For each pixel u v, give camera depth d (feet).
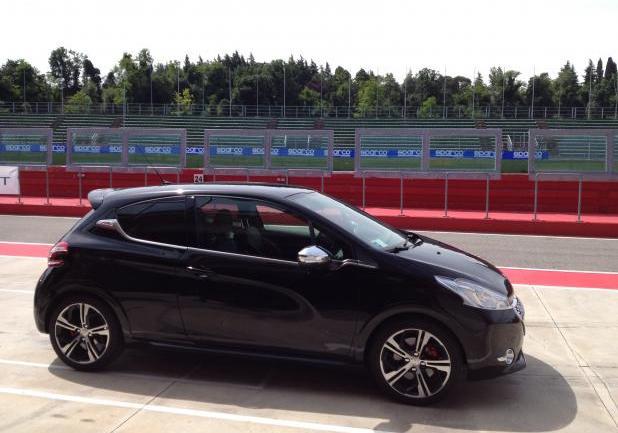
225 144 64.39
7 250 37.76
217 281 16.24
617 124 184.44
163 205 17.39
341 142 180.34
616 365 18.25
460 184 58.39
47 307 17.58
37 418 14.58
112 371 17.54
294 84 366.63
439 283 15.02
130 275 16.89
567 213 55.93
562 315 23.45
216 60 417.49
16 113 191.11
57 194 66.44
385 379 15.38
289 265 15.92
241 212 16.83
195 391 16.17
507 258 36.83
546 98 326.44
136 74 333.01
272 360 16.11
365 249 15.72
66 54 429.38
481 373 14.99
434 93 351.25
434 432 13.97
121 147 67.05
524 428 14.20
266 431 13.94
